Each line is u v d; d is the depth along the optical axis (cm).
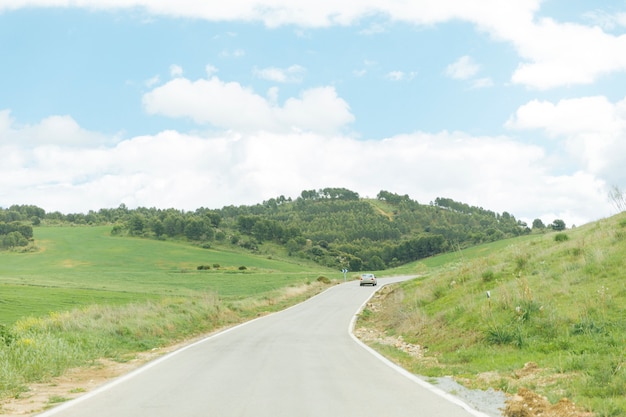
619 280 1720
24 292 5128
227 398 910
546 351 1338
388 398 901
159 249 17100
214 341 2086
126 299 4753
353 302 4650
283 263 16575
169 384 1073
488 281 2458
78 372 1316
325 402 868
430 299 2731
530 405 807
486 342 1552
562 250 2394
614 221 2691
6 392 1013
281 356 1594
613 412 731
